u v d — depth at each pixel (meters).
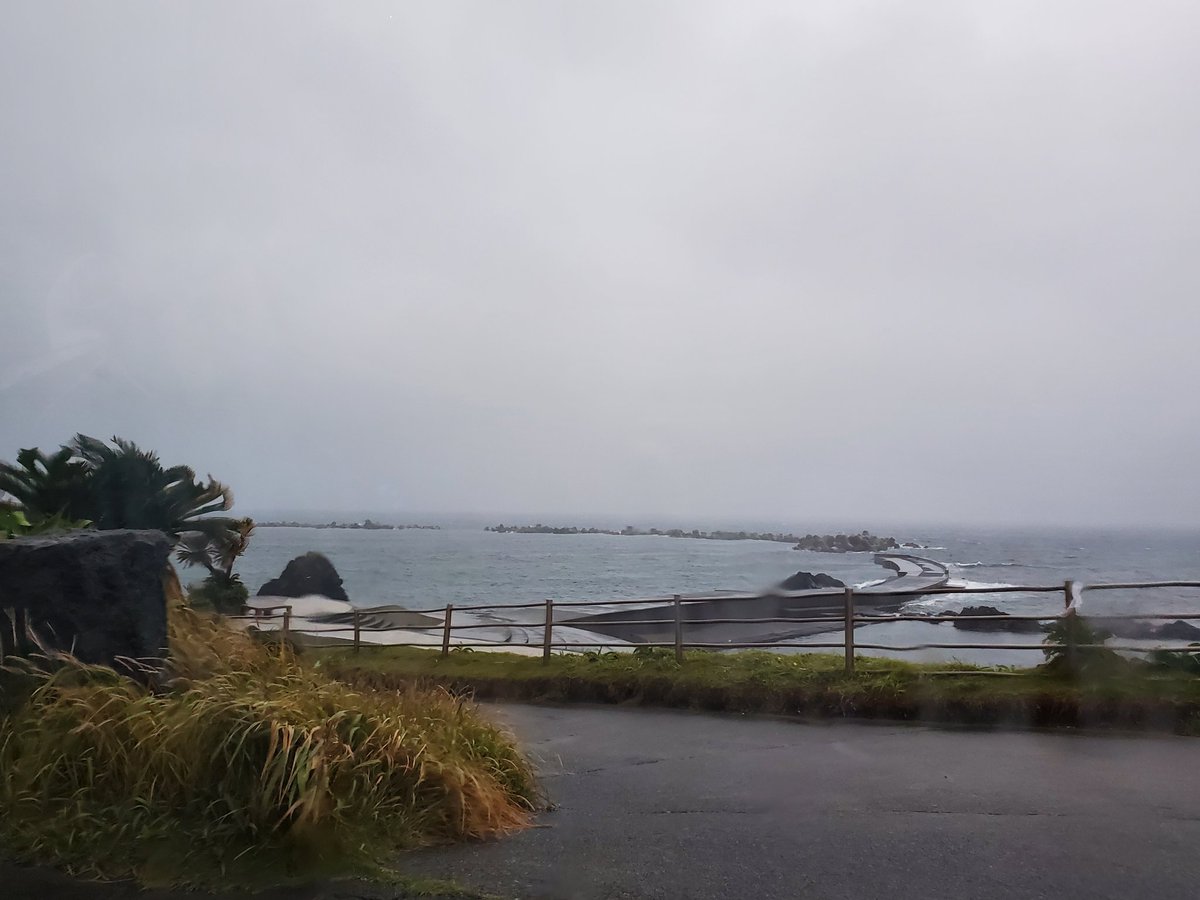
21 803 5.04
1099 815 5.83
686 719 10.21
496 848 5.26
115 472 9.57
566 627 23.66
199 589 11.26
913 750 8.13
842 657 11.92
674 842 5.39
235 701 5.24
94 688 5.51
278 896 4.44
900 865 4.91
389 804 5.25
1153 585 9.95
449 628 14.34
